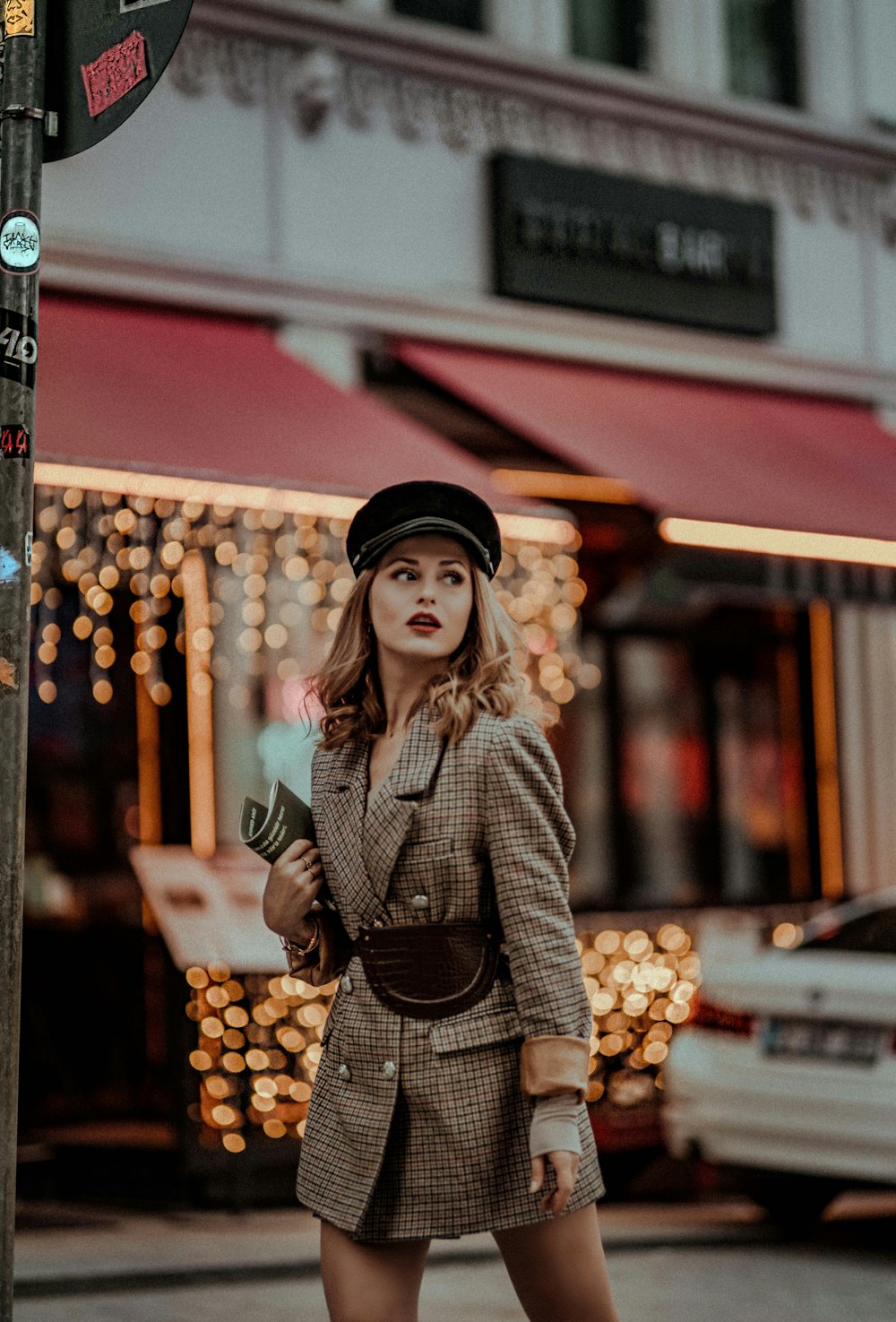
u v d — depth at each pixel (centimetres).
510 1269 319
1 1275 313
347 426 921
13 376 330
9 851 320
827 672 1250
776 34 1277
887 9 1302
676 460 1036
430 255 1072
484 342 1080
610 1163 962
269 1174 871
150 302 969
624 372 1144
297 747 952
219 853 926
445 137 1083
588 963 1003
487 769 315
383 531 333
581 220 1113
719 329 1182
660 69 1198
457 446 1076
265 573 940
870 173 1284
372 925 320
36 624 939
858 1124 755
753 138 1215
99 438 811
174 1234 789
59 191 948
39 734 956
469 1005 313
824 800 1245
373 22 1045
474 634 333
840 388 1241
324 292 1021
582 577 1154
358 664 338
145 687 959
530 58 1105
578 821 1153
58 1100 948
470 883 316
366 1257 314
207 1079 857
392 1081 311
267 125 1019
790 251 1241
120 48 354
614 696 1173
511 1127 311
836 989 773
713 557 996
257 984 873
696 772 1207
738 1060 796
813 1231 834
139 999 962
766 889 1230
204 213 993
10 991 318
